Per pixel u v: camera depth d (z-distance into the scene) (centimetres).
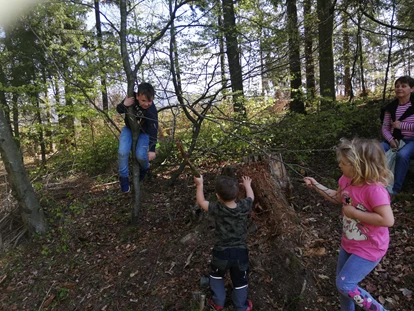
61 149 853
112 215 486
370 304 213
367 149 206
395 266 301
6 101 790
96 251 403
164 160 577
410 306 261
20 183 445
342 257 234
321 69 831
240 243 264
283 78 658
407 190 421
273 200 347
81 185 631
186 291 309
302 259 315
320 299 280
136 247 390
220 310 276
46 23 779
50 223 489
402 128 402
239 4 649
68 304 330
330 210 398
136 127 385
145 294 317
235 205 269
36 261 407
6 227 480
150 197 516
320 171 506
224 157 574
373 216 203
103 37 659
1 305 347
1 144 433
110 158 736
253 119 659
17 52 708
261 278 306
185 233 390
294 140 588
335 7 740
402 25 780
